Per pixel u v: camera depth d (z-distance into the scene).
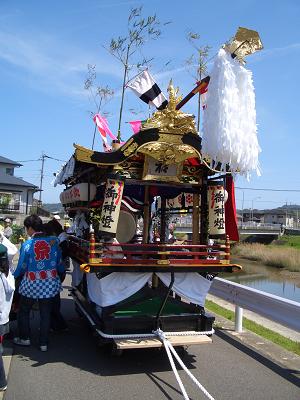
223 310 9.12
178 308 6.21
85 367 5.40
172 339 5.43
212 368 5.54
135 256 6.03
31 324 7.35
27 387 4.71
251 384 5.03
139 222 8.81
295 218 122.12
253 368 5.56
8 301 4.68
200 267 5.79
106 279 5.50
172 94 5.71
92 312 6.12
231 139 4.88
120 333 5.48
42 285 5.87
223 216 6.11
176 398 4.58
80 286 7.27
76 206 7.18
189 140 5.71
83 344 6.34
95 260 5.28
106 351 6.04
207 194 6.27
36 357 5.72
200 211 6.48
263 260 44.03
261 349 6.37
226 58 4.97
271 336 7.27
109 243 5.50
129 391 4.72
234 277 33.28
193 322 5.78
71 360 5.64
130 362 5.64
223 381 5.11
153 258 5.77
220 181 6.14
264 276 34.38
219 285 7.61
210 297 10.95
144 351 6.10
